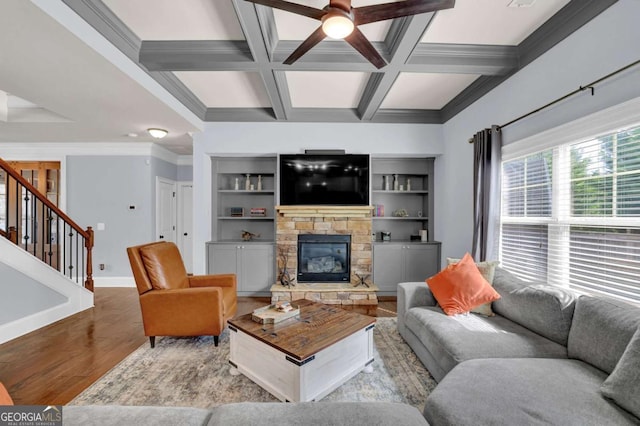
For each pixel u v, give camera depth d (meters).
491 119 3.19
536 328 2.04
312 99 3.86
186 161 6.17
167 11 2.14
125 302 4.11
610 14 1.87
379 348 2.70
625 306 1.60
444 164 4.35
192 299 2.66
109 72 2.46
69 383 2.15
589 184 2.09
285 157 4.30
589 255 2.10
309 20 2.25
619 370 1.30
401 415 1.21
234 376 2.23
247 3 1.92
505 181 3.00
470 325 2.18
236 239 4.98
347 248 4.41
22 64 2.33
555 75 2.32
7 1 1.64
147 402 1.93
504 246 3.03
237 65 2.68
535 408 1.24
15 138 4.66
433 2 1.61
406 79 3.27
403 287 2.85
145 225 5.11
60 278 3.48
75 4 1.93
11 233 3.29
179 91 3.41
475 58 2.65
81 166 5.07
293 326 2.21
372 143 4.38
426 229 4.91
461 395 1.35
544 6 2.10
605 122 1.90
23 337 2.95
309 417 1.17
